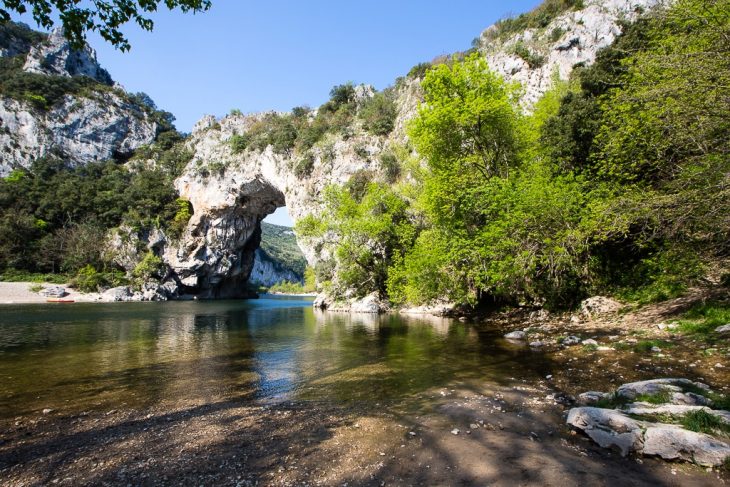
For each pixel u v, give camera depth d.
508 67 46.19
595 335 12.59
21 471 4.93
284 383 9.60
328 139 64.38
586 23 42.97
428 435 5.92
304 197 64.25
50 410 7.56
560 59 42.94
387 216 37.25
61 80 107.88
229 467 4.93
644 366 8.68
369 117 63.38
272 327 23.11
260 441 5.82
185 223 85.31
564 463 4.82
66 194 82.12
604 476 4.46
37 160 93.00
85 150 103.38
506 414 6.75
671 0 11.27
